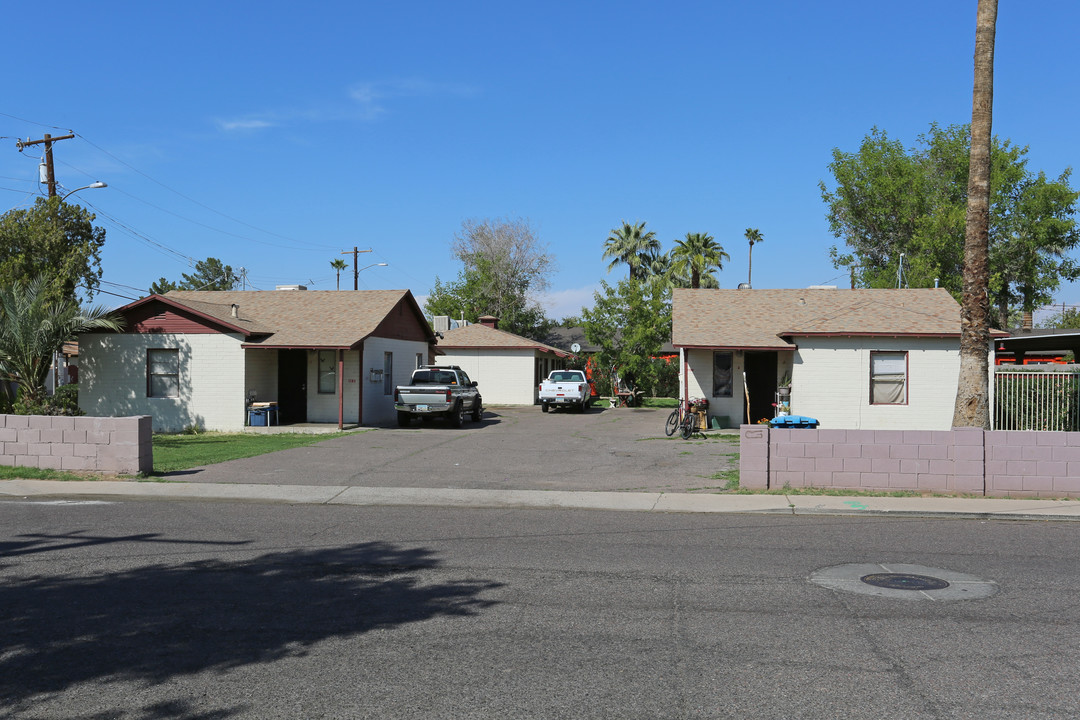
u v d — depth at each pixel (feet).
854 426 77.10
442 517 37.04
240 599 22.86
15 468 48.42
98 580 24.95
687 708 15.44
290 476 48.70
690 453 60.70
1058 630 20.18
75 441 48.24
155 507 39.68
